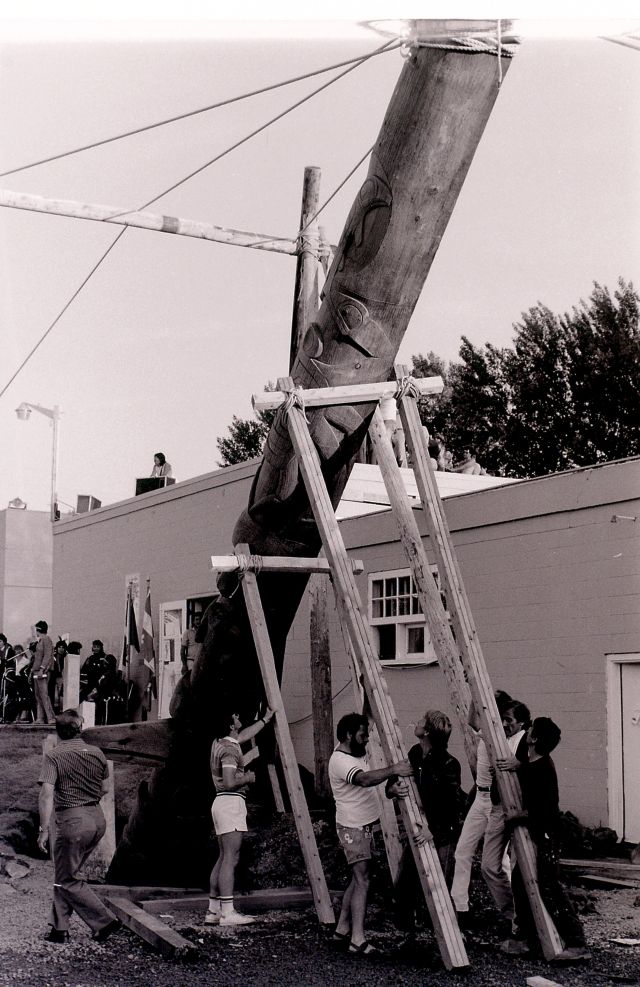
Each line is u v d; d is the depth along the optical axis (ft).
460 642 27.32
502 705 28.89
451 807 27.89
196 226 49.26
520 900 25.72
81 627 75.92
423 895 26.22
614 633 38.65
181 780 36.37
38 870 38.01
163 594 66.13
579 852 36.35
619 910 29.94
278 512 32.27
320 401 28.99
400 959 25.52
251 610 32.12
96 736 36.60
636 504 38.32
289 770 30.55
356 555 51.52
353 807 26.66
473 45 25.64
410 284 28.27
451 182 26.96
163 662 64.59
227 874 29.58
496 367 119.03
